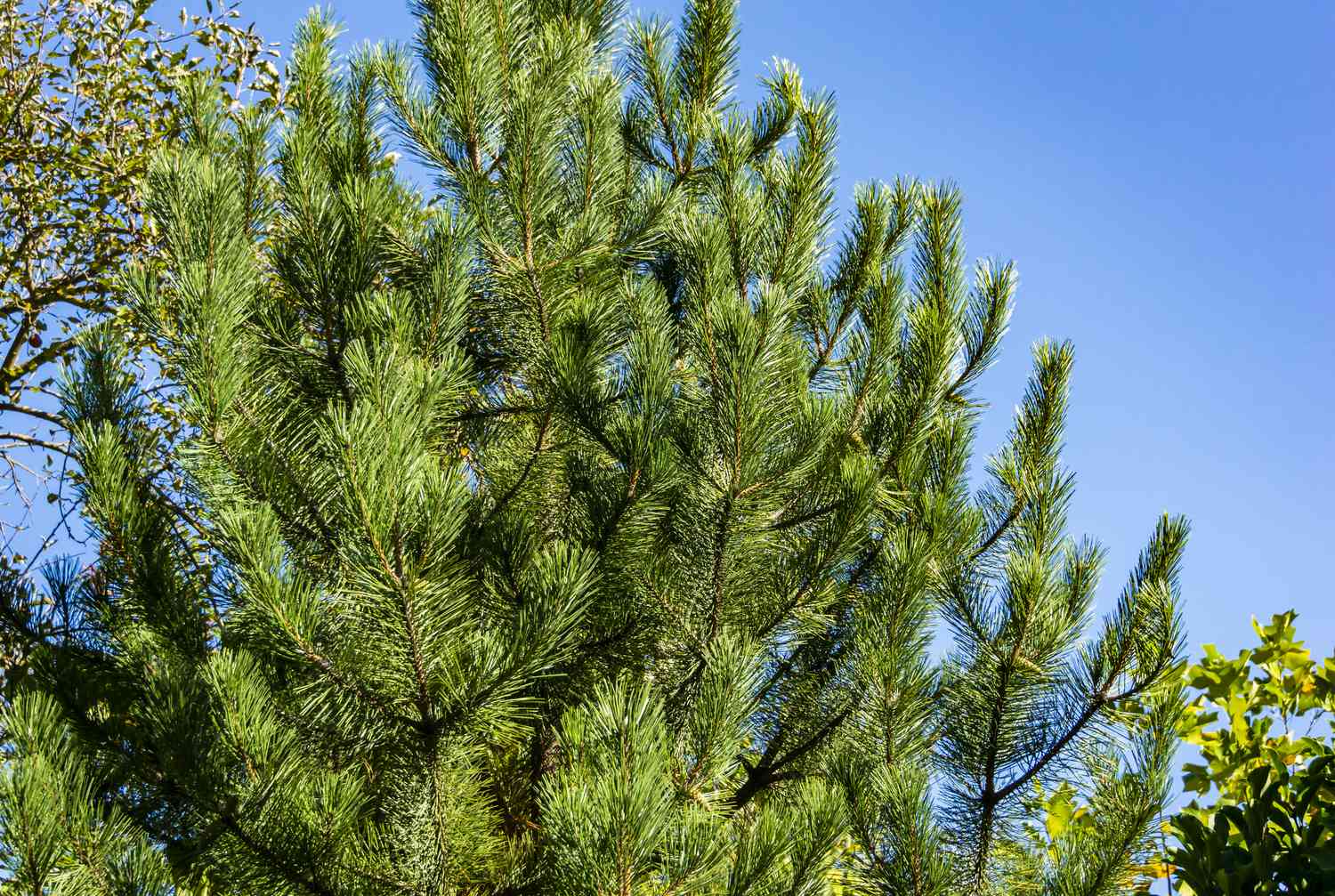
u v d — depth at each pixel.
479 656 3.84
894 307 5.60
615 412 4.93
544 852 4.35
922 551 4.66
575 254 5.17
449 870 4.24
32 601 4.35
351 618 3.85
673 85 6.47
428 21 5.62
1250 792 3.45
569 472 5.20
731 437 4.44
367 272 4.80
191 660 4.17
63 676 4.05
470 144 5.31
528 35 5.65
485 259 5.22
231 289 4.12
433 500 3.63
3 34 7.85
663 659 5.00
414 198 5.49
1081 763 4.60
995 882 4.65
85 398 4.45
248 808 3.78
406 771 4.30
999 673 4.64
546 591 3.84
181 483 4.84
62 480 7.18
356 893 4.03
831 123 5.80
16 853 3.16
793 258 5.66
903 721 4.55
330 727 4.12
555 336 5.00
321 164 5.20
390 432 3.52
